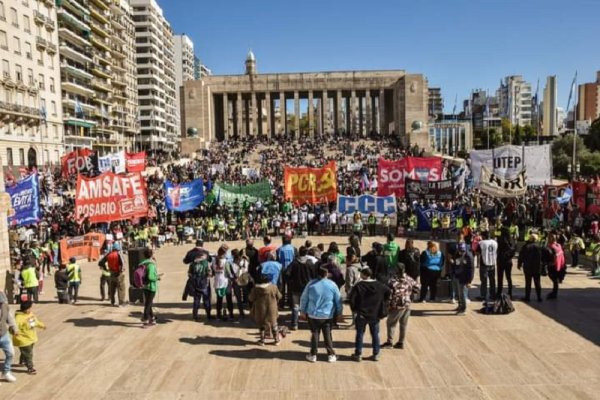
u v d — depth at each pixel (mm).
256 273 14742
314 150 91750
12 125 62438
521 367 11633
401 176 35344
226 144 106375
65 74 80438
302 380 11047
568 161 79750
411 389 10562
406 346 13008
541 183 31562
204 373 11508
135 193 28266
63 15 78062
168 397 10375
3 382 11203
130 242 32312
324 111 126500
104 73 97688
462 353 12500
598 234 23531
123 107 111438
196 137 107250
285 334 14070
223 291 15430
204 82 125688
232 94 130250
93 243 29078
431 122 166625
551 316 15516
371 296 11812
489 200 36688
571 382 10836
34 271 18750
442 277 17891
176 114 168750
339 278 14031
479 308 16484
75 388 10859
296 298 14266
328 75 126188
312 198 33594
